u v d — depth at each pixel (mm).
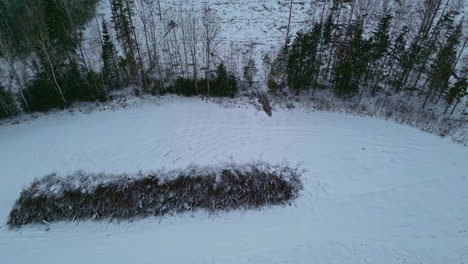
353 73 24953
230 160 19219
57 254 14875
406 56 24891
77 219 16703
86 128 22953
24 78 24984
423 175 18469
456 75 24234
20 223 16359
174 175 17828
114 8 24484
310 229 15445
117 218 16703
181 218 16688
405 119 23547
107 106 25641
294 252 14203
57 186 17266
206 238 15367
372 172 18734
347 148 20641
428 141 21281
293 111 24594
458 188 17484
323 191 17547
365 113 24359
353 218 15883
